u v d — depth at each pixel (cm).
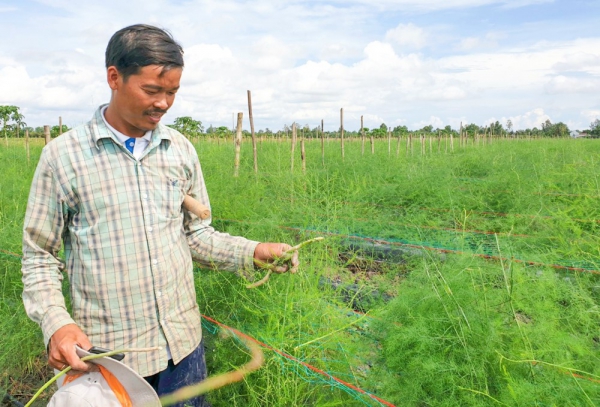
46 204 199
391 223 711
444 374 260
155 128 210
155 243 209
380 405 263
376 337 329
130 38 182
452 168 1207
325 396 281
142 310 208
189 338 227
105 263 202
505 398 239
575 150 1571
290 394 266
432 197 877
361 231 683
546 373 252
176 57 187
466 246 538
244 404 281
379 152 1617
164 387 222
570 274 457
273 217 549
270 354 283
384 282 464
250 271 248
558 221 613
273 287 328
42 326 193
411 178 945
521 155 1411
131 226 204
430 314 298
